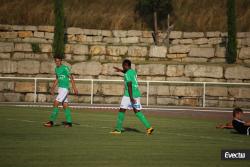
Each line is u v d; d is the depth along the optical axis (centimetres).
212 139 4862
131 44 11362
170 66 10338
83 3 12675
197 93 9850
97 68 10450
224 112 8319
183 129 5688
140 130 5500
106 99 9925
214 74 10250
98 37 11406
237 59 10794
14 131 5188
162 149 4216
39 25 11844
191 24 11900
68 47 10950
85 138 4766
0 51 10906
